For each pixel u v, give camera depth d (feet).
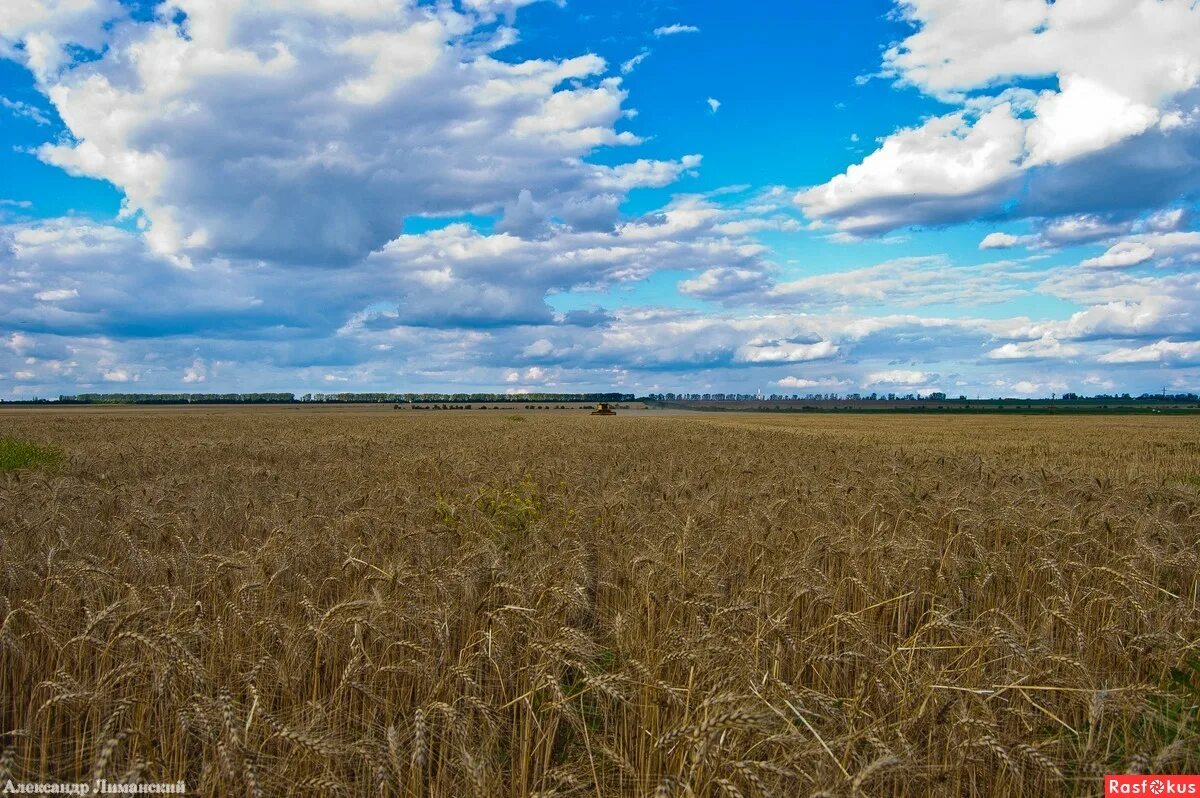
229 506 36.68
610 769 15.38
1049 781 14.69
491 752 15.52
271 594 21.85
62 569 21.45
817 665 19.22
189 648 17.94
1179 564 26.94
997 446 120.67
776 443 109.40
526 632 18.76
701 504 37.04
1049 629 21.04
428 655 17.25
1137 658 19.89
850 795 11.50
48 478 51.90
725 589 24.61
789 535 30.19
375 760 13.48
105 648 16.16
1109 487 48.06
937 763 14.67
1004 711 16.69
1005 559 28.81
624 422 239.50
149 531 29.86
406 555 25.85
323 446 96.02
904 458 79.87
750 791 12.81
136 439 118.32
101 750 12.51
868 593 23.75
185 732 14.56
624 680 15.39
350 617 17.66
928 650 19.40
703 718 13.19
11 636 17.42
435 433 137.08
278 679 17.75
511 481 47.78
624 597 24.75
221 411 444.55
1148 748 15.06
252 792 12.03
